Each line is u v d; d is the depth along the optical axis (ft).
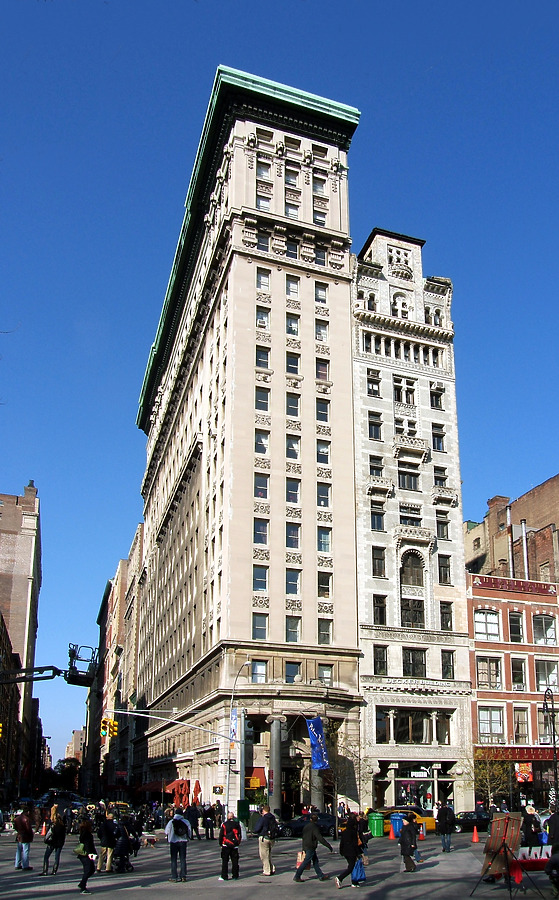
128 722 507.71
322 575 234.99
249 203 266.57
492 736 241.14
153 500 466.29
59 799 344.28
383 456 258.37
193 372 333.01
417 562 251.19
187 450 330.34
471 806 229.86
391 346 273.95
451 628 247.91
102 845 110.42
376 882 93.71
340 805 200.13
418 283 286.05
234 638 217.15
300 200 276.00
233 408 239.91
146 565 478.59
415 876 99.14
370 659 232.94
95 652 145.59
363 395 262.06
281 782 205.67
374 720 228.02
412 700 233.55
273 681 214.69
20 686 557.33
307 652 223.10
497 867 81.92
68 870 113.70
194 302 335.88
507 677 248.52
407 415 266.98
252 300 255.29
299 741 215.10
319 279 268.82
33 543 568.00
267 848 102.68
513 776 233.96
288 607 226.17
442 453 267.59
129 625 567.18
